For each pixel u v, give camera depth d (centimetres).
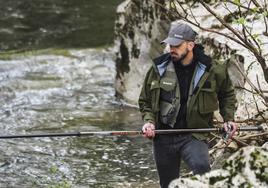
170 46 1038
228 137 1055
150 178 1473
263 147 859
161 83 1051
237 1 1207
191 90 1045
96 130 1823
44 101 2106
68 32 2920
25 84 2267
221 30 1664
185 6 1789
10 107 2034
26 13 3162
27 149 1664
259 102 1397
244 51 1528
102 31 2928
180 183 838
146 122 1059
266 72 1257
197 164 1034
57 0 3375
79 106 2053
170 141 1070
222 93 1070
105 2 3366
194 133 1062
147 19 1967
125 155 1622
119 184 1445
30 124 1873
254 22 1575
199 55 1047
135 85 2050
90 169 1541
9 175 1501
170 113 1050
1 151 1644
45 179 1480
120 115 1967
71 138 1745
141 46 2012
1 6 3256
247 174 820
